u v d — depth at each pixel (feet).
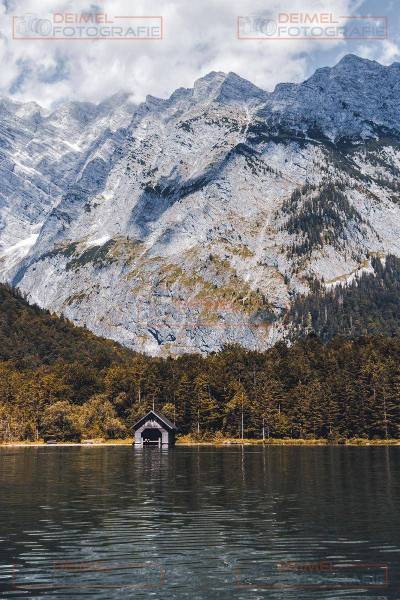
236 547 152.87
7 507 215.10
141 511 205.16
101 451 574.56
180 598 116.37
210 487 269.64
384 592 118.83
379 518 189.47
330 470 345.72
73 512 203.82
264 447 627.46
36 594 118.73
